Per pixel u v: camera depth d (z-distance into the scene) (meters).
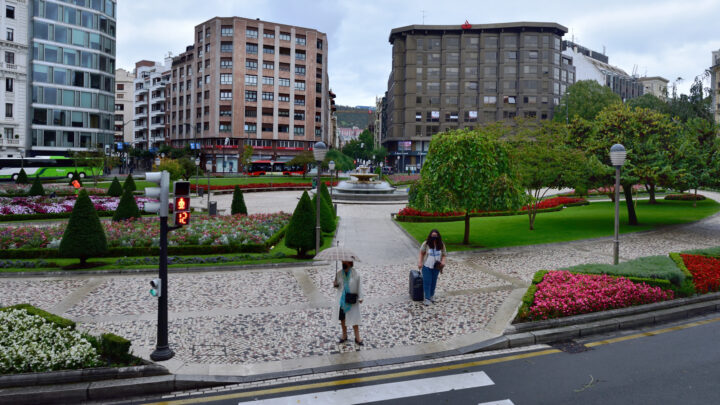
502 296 11.93
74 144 65.38
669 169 21.06
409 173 83.06
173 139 89.06
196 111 82.00
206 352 8.23
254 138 79.38
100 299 11.71
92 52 66.94
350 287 8.56
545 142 23.39
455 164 18.30
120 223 20.72
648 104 63.31
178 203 7.78
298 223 16.70
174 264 15.41
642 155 22.45
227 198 43.88
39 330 7.65
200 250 17.25
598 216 29.14
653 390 6.74
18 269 14.65
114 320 10.03
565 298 9.94
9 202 29.39
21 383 6.75
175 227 7.83
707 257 13.63
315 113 85.12
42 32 61.84
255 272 14.97
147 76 106.19
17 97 58.62
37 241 17.20
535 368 7.64
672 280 11.31
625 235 22.08
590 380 7.12
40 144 62.09
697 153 22.52
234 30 77.31
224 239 18.14
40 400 6.57
